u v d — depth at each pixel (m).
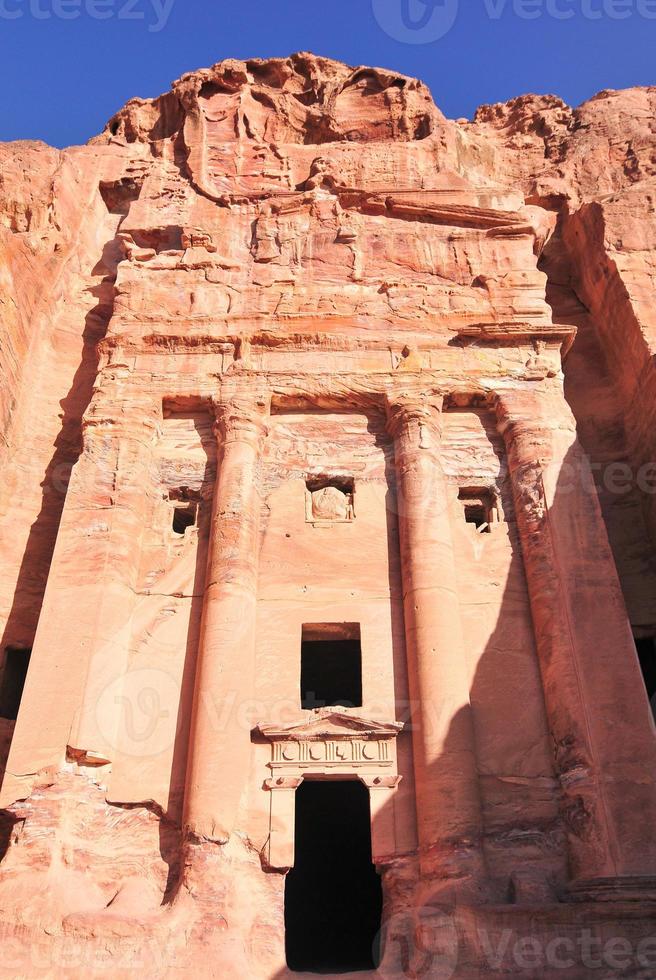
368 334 19.38
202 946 12.25
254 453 17.73
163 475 17.91
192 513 17.89
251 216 22.17
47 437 19.30
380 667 15.44
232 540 16.30
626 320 20.11
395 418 18.20
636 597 18.06
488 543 16.97
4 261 18.62
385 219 21.77
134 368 18.86
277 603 16.12
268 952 12.68
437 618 15.36
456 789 13.70
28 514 18.17
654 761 13.73
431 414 18.17
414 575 15.97
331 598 16.22
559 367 18.94
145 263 20.83
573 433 17.81
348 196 21.94
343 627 16.11
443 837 13.30
